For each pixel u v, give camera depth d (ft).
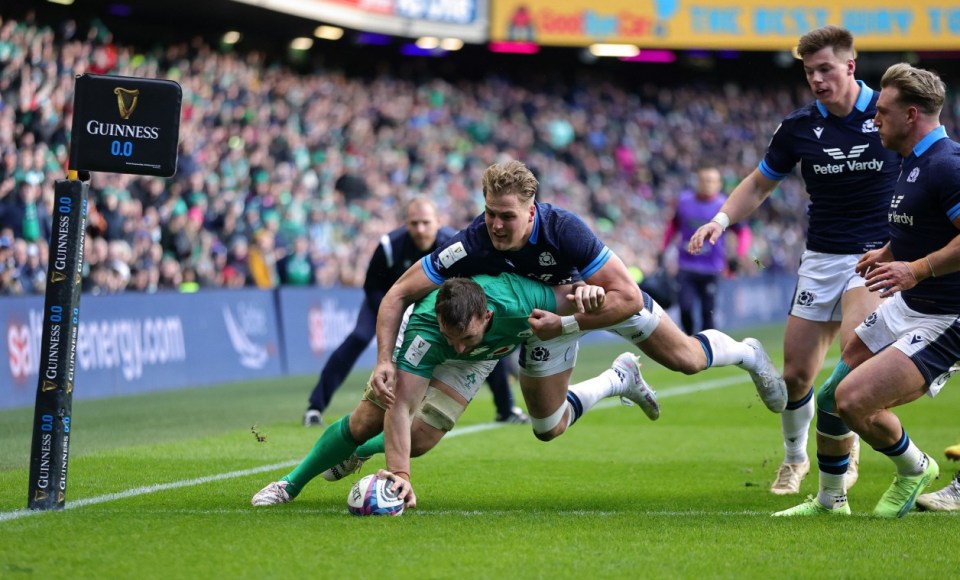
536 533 58.65
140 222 175.73
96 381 142.20
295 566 50.24
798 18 329.72
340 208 240.12
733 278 285.43
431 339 63.52
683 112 383.65
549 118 342.03
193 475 81.00
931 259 59.16
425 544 55.26
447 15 291.79
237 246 197.06
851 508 70.54
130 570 49.11
